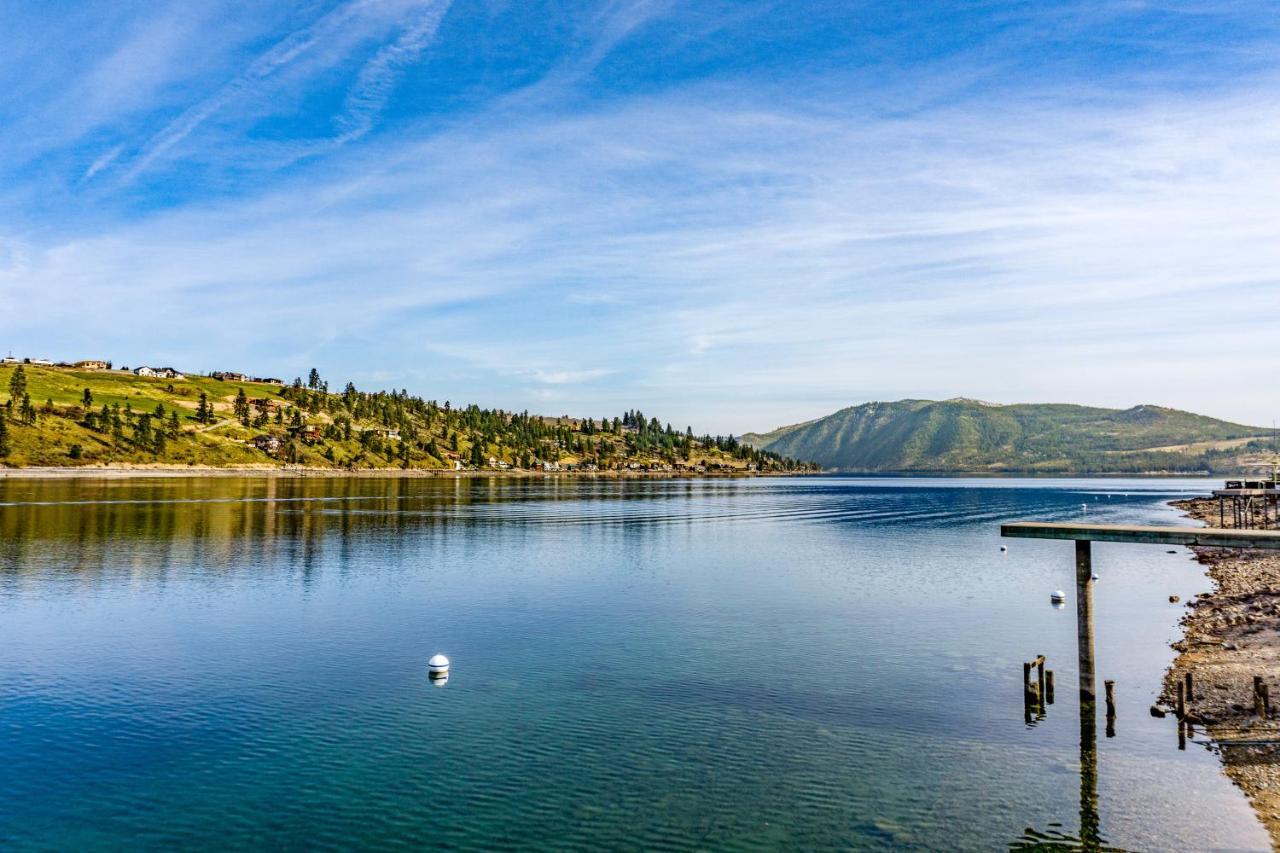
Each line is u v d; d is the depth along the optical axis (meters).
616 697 35.62
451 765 28.02
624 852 22.16
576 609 56.31
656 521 139.38
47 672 39.78
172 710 33.94
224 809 24.72
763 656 42.84
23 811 24.62
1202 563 80.19
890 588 65.25
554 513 155.25
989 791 25.92
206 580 68.38
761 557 87.25
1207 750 29.00
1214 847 22.36
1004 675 39.00
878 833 23.19
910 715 33.03
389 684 37.75
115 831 23.39
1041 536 34.94
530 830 23.39
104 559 79.88
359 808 24.75
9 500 155.12
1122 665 40.28
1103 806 24.77
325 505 163.62
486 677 38.91
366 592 63.25
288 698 35.59
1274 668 37.41
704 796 25.59
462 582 68.50
